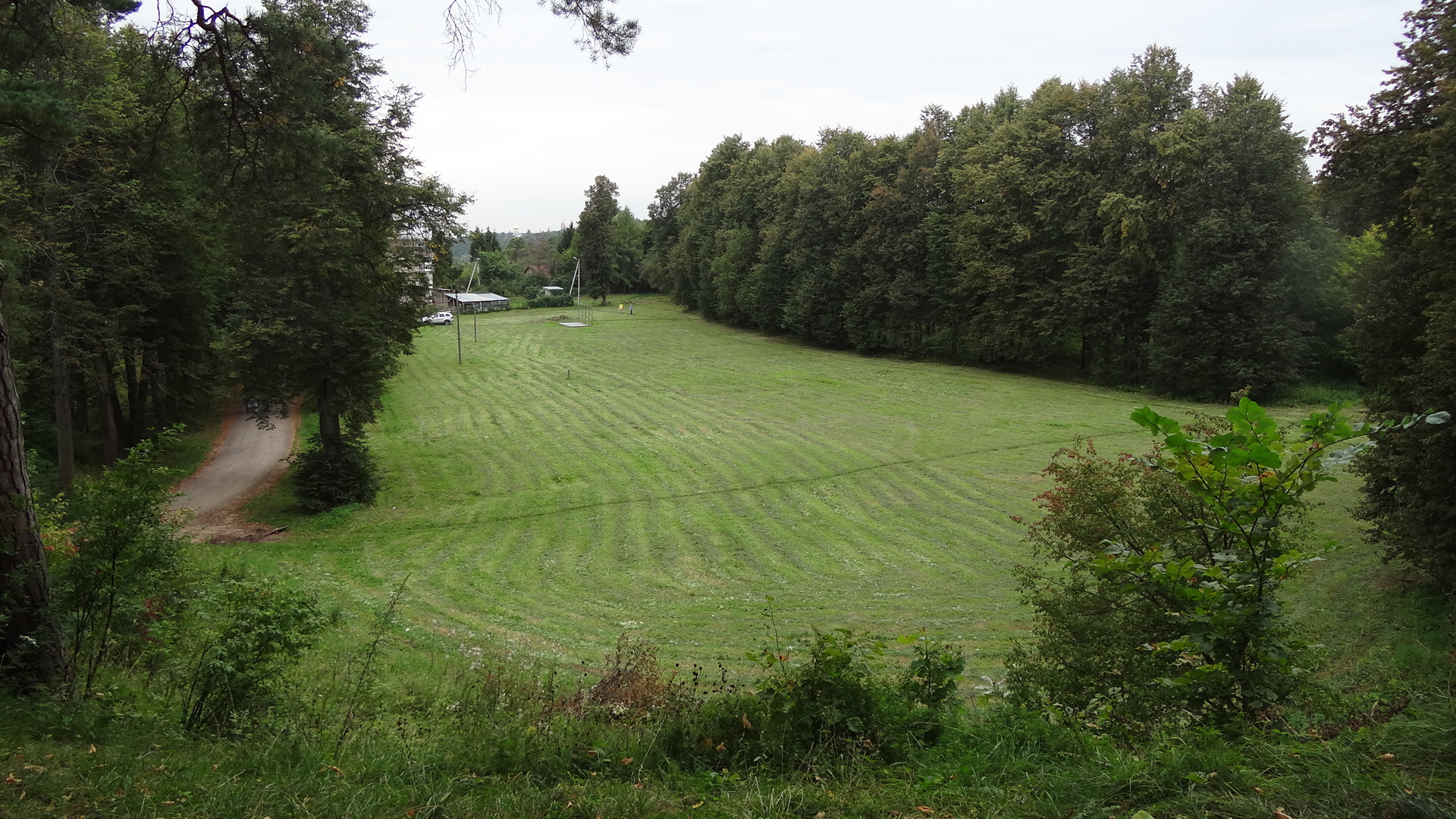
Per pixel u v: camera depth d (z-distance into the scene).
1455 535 11.69
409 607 16.41
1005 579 18.03
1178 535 7.24
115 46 15.86
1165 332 40.47
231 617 6.70
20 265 18.02
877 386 46.62
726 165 80.75
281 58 8.51
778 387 46.66
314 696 7.55
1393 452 12.54
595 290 105.50
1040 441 32.31
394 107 22.62
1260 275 37.56
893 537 21.55
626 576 18.78
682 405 41.59
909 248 54.38
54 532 8.26
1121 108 42.44
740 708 5.62
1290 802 3.34
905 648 13.83
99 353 22.70
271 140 9.09
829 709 5.27
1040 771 4.34
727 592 17.66
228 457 30.73
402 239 23.91
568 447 32.75
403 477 28.39
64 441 21.41
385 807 4.38
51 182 19.14
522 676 9.39
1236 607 4.54
